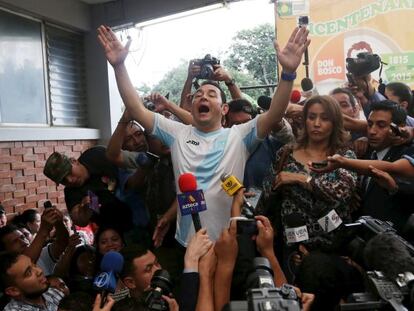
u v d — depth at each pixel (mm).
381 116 1741
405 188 1544
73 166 2227
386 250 1085
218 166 1732
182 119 2271
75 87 4711
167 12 4379
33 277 1869
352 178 1698
